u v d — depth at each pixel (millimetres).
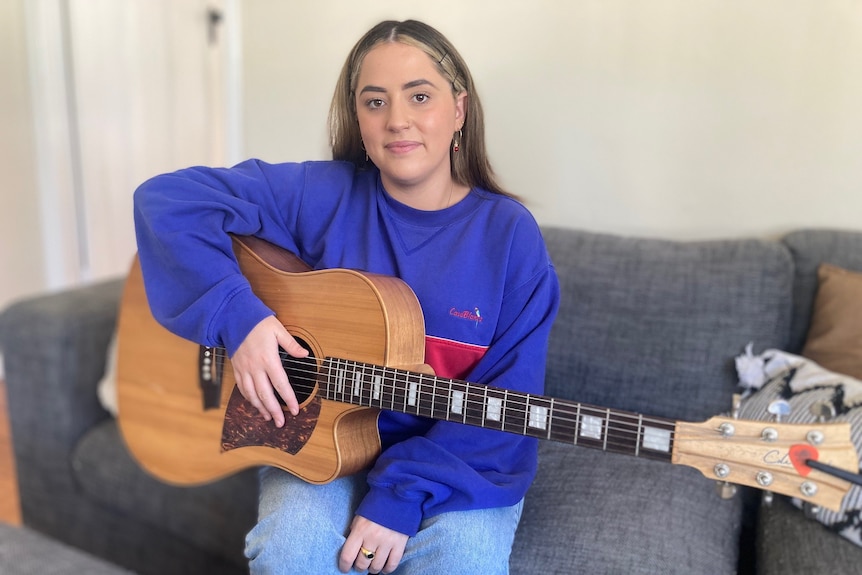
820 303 1412
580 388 1484
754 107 1540
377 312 1033
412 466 1005
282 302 1129
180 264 1116
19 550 1137
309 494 1066
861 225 1519
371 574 1052
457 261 1112
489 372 1096
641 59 1602
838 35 1449
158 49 2826
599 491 1234
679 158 1623
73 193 2777
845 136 1490
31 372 1674
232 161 2184
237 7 2033
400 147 1070
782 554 1139
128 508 1601
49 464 1713
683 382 1418
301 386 1112
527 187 1776
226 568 1526
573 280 1500
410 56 1054
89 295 1769
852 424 1150
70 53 2666
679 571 1067
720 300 1415
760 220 1597
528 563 1100
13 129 2615
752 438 827
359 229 1186
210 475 1313
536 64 1695
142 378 1422
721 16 1521
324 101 1977
